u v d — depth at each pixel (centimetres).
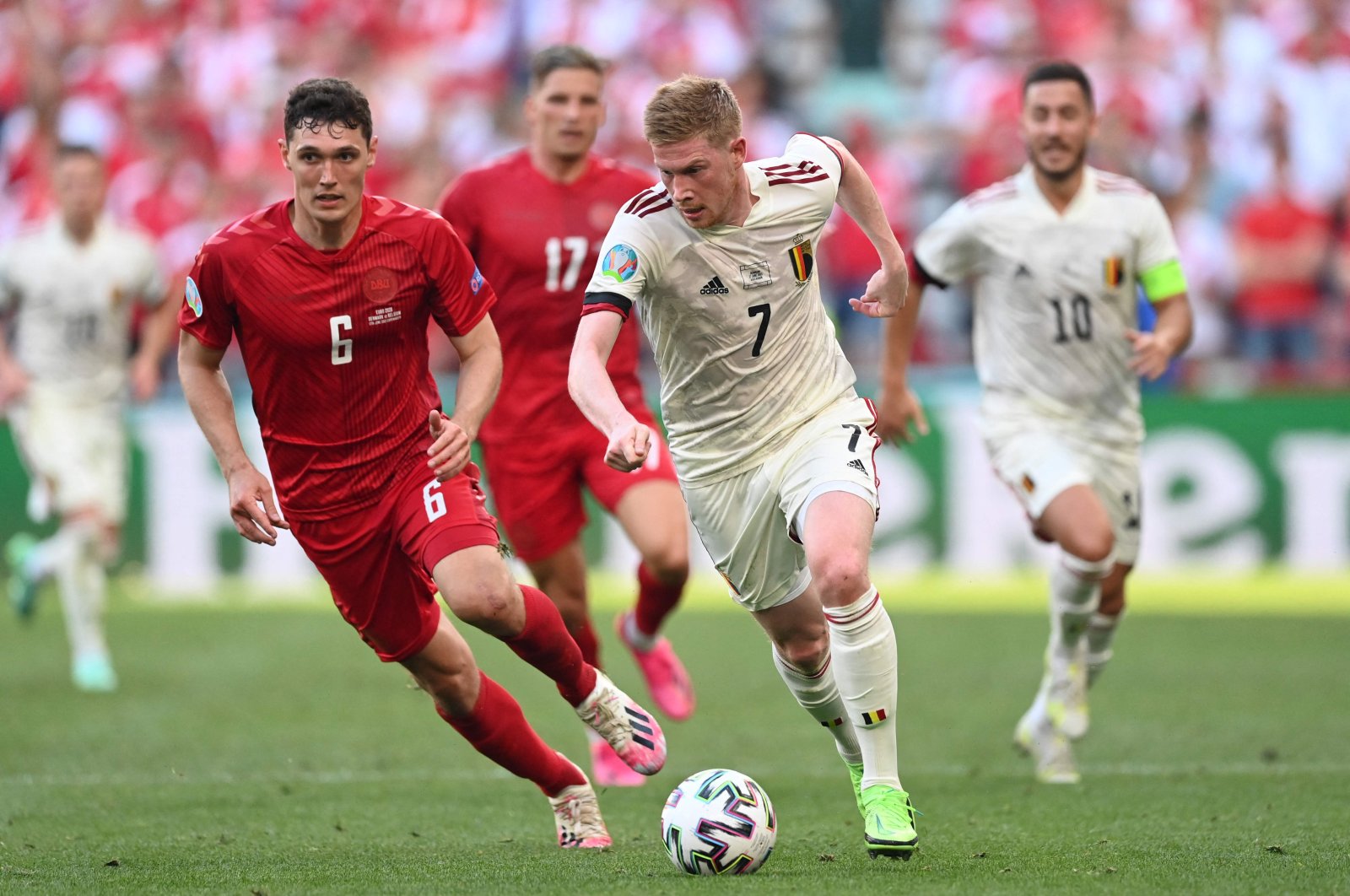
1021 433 2394
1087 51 5503
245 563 4522
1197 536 4303
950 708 2956
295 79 5756
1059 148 2344
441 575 1631
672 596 2381
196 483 4503
